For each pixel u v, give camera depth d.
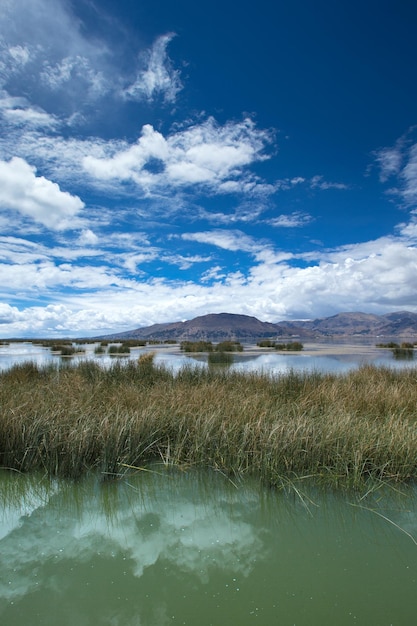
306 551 3.60
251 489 4.94
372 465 5.14
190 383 11.07
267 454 5.25
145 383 11.16
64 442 5.57
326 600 2.94
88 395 8.51
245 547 3.66
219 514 4.32
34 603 2.90
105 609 2.85
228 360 23.02
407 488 4.84
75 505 4.58
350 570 3.30
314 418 6.89
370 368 13.97
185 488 5.00
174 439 6.16
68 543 3.75
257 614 2.79
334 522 4.11
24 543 3.75
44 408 6.91
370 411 7.85
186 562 3.43
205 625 2.68
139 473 5.43
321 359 24.75
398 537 3.81
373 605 2.88
